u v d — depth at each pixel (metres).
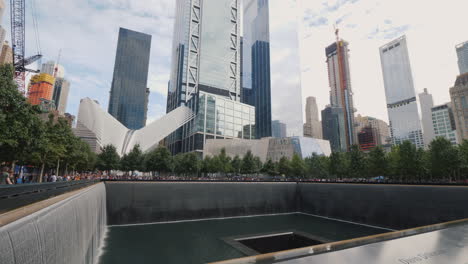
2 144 16.77
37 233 4.62
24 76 65.50
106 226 24.16
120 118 169.38
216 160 66.62
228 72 130.38
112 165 52.88
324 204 32.56
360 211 27.92
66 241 6.99
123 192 25.81
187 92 121.44
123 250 17.97
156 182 27.59
